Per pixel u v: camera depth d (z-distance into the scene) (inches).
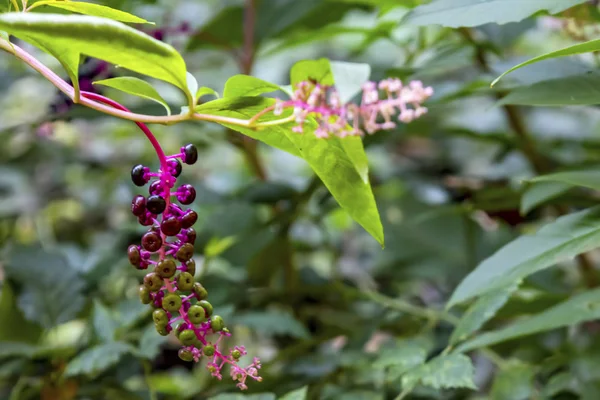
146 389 36.3
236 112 25.9
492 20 29.0
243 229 38.6
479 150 64.7
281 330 35.9
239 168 67.2
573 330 39.8
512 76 32.8
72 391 35.3
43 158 59.8
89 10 26.8
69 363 33.8
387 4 38.2
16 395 35.1
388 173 53.1
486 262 30.2
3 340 36.4
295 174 64.5
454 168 60.8
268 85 25.6
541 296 35.2
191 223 26.0
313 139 25.9
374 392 34.0
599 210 29.7
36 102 65.6
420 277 48.5
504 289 31.6
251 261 44.6
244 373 26.5
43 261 37.6
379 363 32.3
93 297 38.4
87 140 63.1
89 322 36.3
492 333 31.4
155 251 25.9
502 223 45.9
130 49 23.5
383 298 39.7
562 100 29.6
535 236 29.9
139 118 25.1
